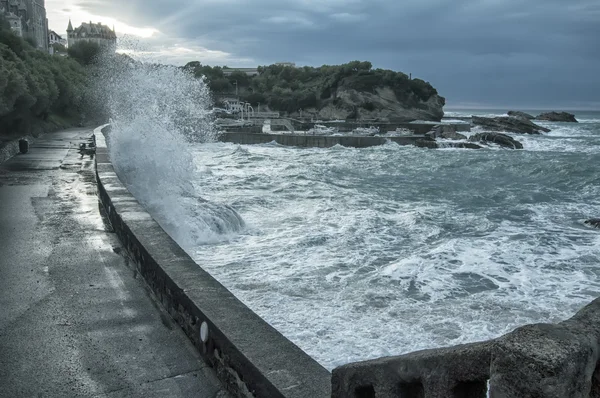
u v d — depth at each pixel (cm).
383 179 2605
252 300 733
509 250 1095
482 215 1535
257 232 1186
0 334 411
